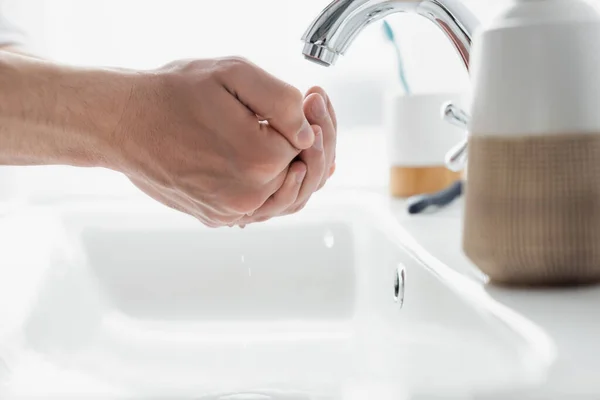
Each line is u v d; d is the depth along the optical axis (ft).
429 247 1.89
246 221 1.58
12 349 1.87
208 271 2.62
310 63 3.49
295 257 2.62
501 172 1.35
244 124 1.35
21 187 3.54
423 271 1.66
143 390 1.88
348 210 2.72
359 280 2.50
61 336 2.19
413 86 3.27
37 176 3.55
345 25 1.53
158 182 1.43
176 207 1.56
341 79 3.51
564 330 1.11
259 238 2.64
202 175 1.38
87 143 1.43
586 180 1.32
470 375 1.03
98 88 1.39
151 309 2.58
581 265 1.34
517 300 1.30
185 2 3.46
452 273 1.56
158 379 1.99
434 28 3.19
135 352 2.27
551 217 1.32
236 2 3.46
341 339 2.24
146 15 3.47
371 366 1.88
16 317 2.02
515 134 1.34
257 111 1.36
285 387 1.53
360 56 3.49
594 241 1.32
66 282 2.45
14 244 2.45
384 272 2.17
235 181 1.38
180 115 1.36
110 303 2.60
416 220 2.39
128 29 3.48
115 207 2.82
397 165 2.95
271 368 2.03
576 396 0.89
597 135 1.32
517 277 1.39
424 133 2.89
